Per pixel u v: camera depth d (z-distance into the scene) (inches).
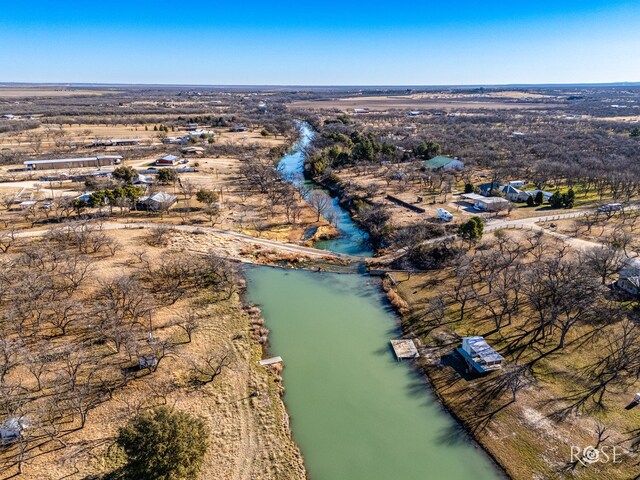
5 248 2930.6
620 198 4247.0
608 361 1875.0
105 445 1486.2
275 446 1567.4
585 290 2241.6
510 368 1894.7
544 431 1581.0
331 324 2397.9
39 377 1755.7
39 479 1346.0
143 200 4065.0
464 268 2610.7
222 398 1777.8
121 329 2085.4
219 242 3408.0
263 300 2650.1
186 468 1309.1
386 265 3088.1
